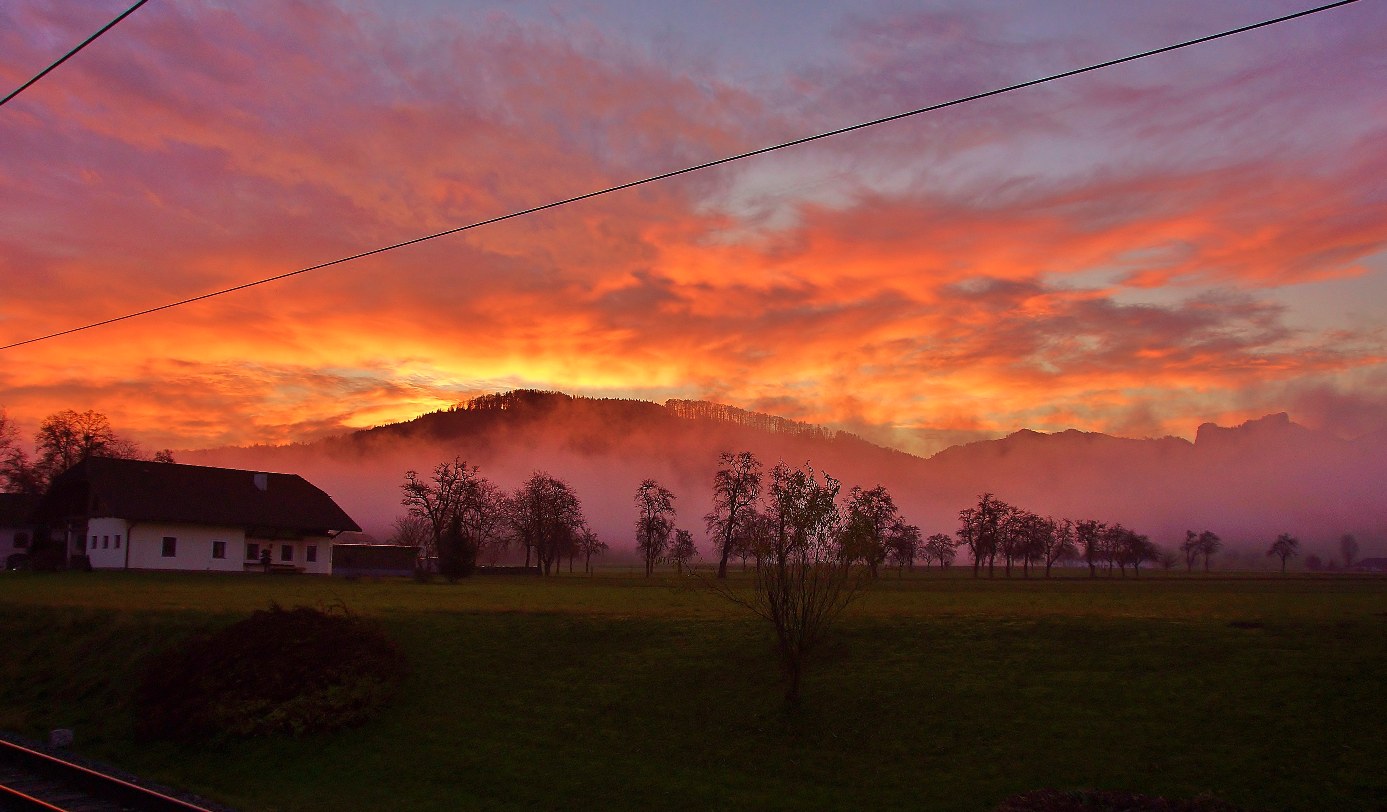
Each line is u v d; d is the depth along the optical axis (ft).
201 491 286.05
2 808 61.82
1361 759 66.23
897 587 249.96
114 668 111.24
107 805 64.08
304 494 313.53
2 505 323.78
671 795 71.15
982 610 128.16
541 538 426.10
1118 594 189.78
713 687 94.07
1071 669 90.22
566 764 78.89
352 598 165.68
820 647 103.04
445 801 72.54
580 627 118.73
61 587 187.32
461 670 104.47
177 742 88.43
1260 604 144.15
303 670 95.50
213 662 95.55
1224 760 68.44
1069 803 61.77
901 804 66.69
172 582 212.02
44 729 97.09
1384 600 157.99
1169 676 85.66
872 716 83.35
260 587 199.41
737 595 163.53
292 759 83.51
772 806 67.82
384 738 87.56
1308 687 79.36
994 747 74.69
